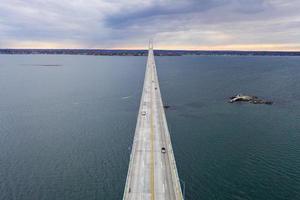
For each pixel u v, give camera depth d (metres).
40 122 96.31
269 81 193.38
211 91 153.00
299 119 99.06
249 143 76.88
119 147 75.12
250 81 193.75
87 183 57.22
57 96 139.50
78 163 65.75
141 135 69.25
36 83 184.25
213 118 100.56
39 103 124.12
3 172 61.25
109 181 58.03
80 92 150.38
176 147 74.12
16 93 146.88
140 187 45.44
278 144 76.19
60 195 53.22
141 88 162.12
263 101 124.94
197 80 199.62
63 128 90.19
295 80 198.38
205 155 69.19
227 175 59.56
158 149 60.66
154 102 104.81
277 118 100.44
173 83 184.12
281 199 51.56
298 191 53.81
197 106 118.19
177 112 108.56
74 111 111.00
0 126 91.56
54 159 67.69
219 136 82.25
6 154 70.31
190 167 63.00
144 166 52.62
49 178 59.00
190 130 87.50
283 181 57.19
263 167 63.00
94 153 71.25
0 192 53.94
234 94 143.88
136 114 106.69
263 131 86.62
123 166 64.38
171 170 51.06
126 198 42.41
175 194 43.62
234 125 92.62
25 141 78.88
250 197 52.06
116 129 89.38
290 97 136.12
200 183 56.50
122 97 136.50
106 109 114.12
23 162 66.00
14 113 107.31
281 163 64.81
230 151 71.56
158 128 74.62
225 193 53.22
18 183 57.03
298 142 77.56
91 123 95.56
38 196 52.88
